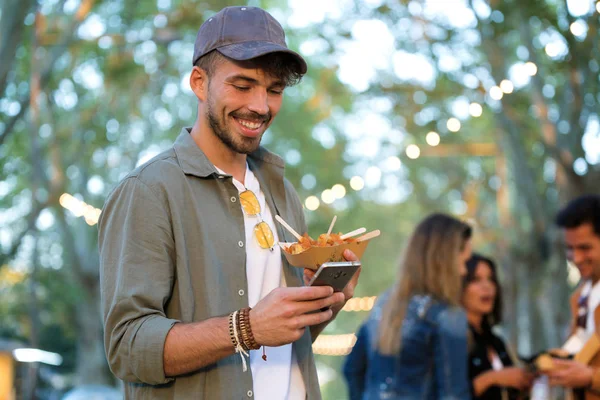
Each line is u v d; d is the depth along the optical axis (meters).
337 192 11.77
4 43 9.59
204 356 2.38
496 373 4.60
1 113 11.15
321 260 2.50
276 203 2.90
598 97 10.55
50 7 12.35
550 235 12.98
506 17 10.62
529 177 12.91
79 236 18.41
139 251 2.50
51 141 13.97
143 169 2.62
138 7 14.94
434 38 11.44
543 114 11.40
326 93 14.18
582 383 4.42
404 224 29.42
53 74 13.84
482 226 15.36
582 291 4.86
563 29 9.85
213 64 2.64
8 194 18.39
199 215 2.61
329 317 2.54
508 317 14.80
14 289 20.89
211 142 2.74
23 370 8.54
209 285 2.55
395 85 12.32
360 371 4.72
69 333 22.03
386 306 4.53
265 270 2.72
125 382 2.65
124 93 15.66
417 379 4.32
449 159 18.95
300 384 2.79
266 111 2.62
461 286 4.55
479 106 11.38
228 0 12.40
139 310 2.44
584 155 10.89
